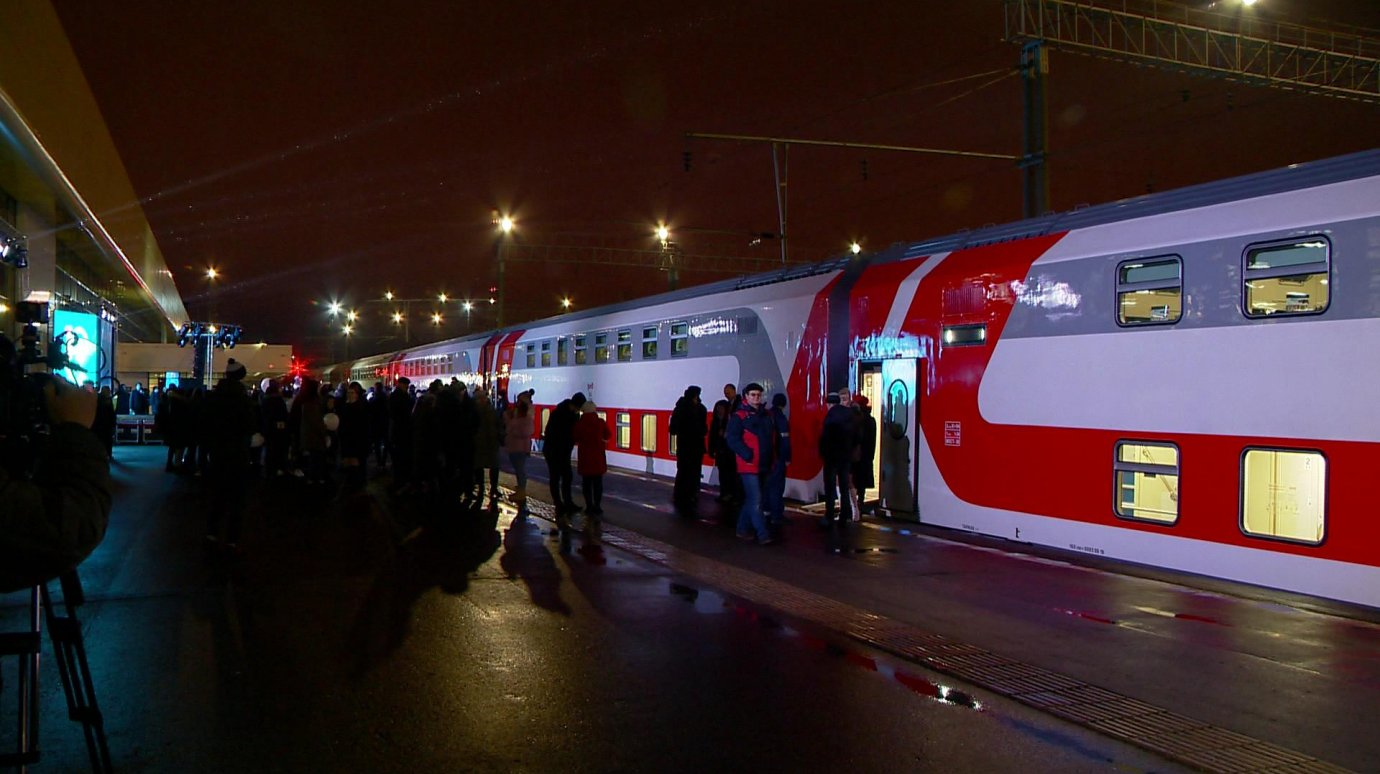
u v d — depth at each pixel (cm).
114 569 972
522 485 1448
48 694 595
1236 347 927
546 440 1402
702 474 1886
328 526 1277
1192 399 962
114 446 2967
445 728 548
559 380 2614
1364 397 828
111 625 757
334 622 777
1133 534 1016
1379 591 813
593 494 1418
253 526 1262
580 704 593
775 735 547
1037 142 1598
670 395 2020
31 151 1902
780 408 1339
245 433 1070
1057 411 1102
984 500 1196
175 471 2016
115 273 3666
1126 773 498
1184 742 539
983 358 1201
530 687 624
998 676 657
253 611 806
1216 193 982
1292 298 891
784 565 1044
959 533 1231
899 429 1342
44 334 1967
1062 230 1138
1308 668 678
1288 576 879
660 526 1333
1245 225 928
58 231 2711
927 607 855
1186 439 965
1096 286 1065
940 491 1267
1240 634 762
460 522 1338
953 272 1263
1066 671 671
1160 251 999
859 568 1027
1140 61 1719
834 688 632
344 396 1906
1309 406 866
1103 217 1096
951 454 1247
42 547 309
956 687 636
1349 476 835
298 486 1767
